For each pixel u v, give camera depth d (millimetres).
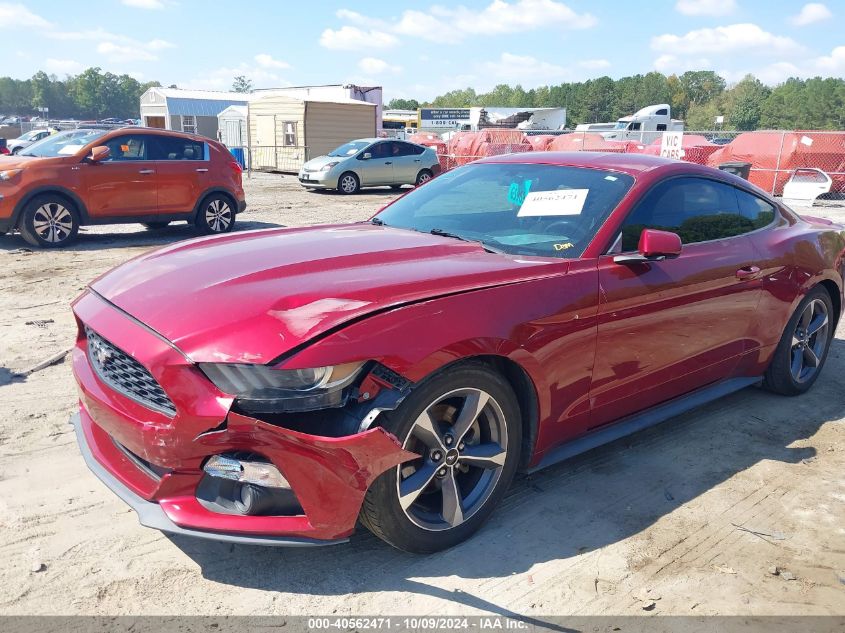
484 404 2787
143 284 2885
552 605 2553
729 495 3414
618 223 3330
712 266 3693
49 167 9453
